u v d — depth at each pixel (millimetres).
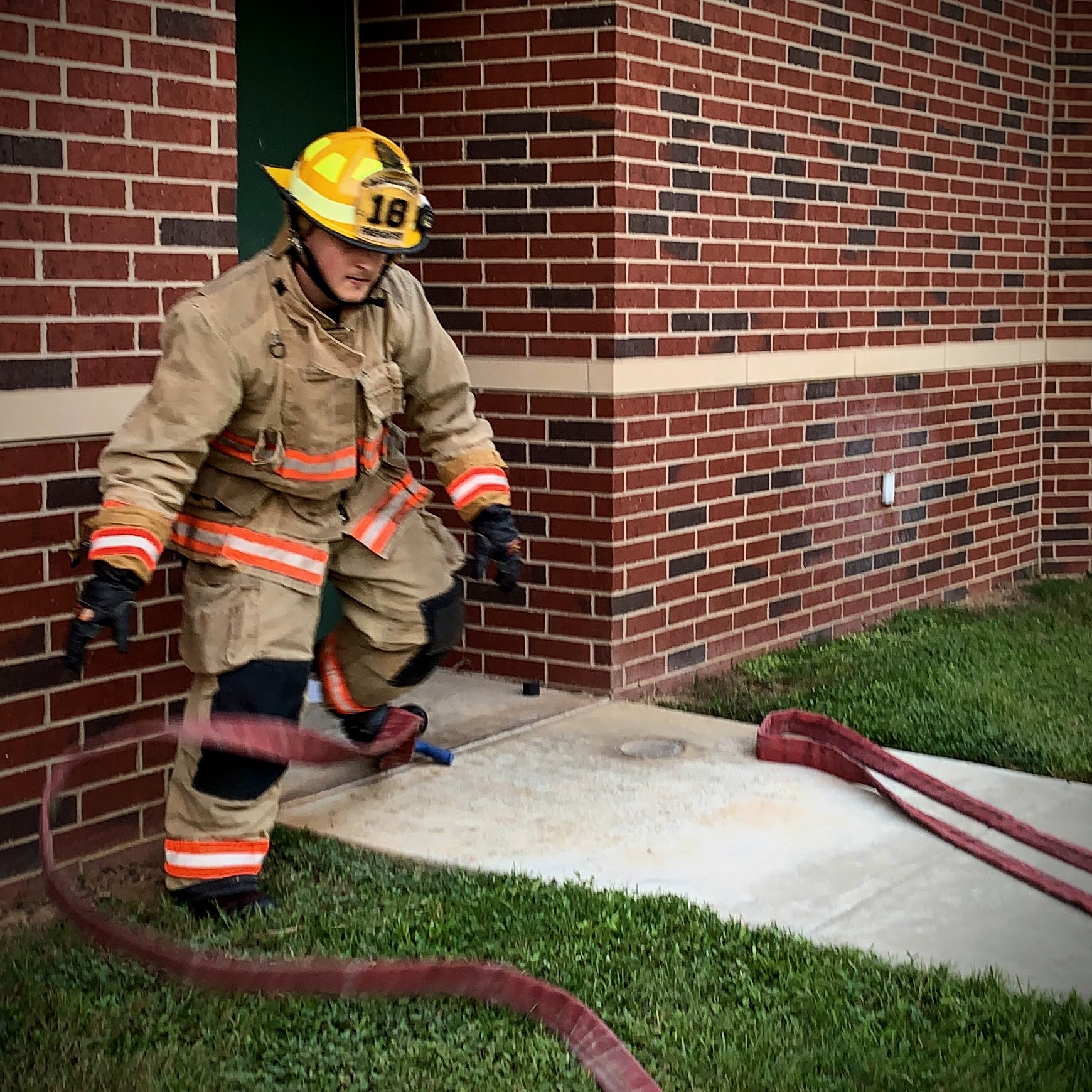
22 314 4547
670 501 7129
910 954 4148
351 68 7152
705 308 7227
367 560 4840
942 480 9508
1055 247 10570
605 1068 3324
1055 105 10453
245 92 6578
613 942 4105
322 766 5793
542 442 6910
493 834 5098
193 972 3588
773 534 7918
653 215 6836
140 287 4879
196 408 4047
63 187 4633
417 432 4953
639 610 6980
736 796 5531
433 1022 3654
